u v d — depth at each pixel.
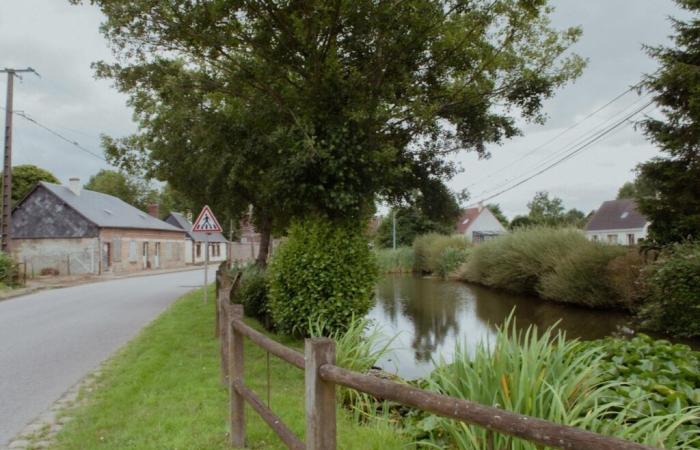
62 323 10.91
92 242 30.62
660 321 11.62
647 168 13.66
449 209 11.14
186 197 16.55
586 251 15.85
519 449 3.07
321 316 7.75
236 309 4.05
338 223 8.28
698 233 12.68
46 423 4.60
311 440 2.50
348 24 7.78
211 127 8.81
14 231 31.08
